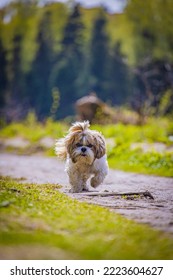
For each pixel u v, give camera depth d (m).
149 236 8.43
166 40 68.81
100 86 72.25
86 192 12.66
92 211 9.89
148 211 10.38
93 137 12.45
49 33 79.56
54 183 14.91
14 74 77.94
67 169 12.71
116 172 19.11
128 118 35.25
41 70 76.81
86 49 75.94
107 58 74.00
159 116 34.50
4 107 64.44
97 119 34.69
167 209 10.70
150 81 47.25
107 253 7.78
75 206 10.28
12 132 40.34
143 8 72.25
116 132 28.88
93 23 77.56
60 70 73.81
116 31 76.19
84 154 12.16
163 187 14.39
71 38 77.38
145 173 18.61
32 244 7.76
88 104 35.31
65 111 70.75
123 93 69.50
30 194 11.30
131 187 14.30
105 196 11.99
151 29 71.25
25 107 65.00
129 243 8.13
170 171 18.17
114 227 8.82
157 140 25.39
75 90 72.94
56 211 9.65
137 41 71.25
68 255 7.55
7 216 8.95
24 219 8.87
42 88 75.56
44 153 29.42
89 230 8.58
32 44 79.81
